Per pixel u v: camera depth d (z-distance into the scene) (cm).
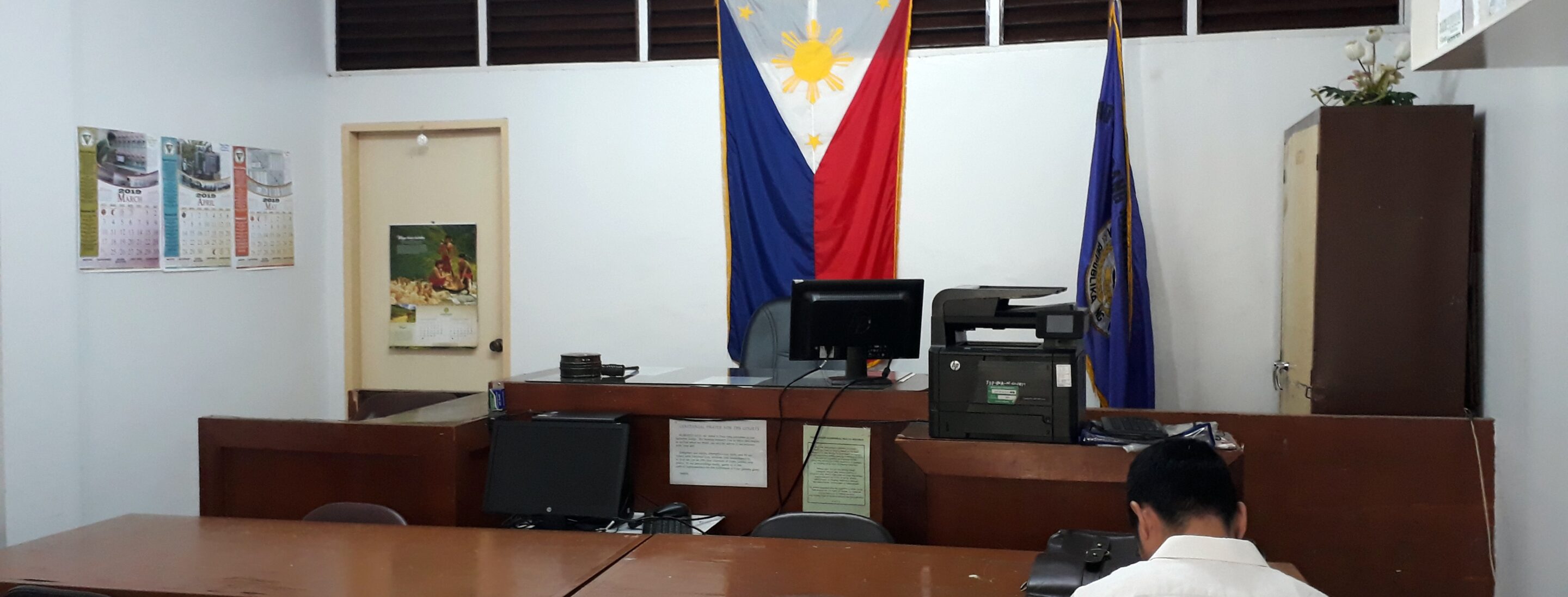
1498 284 322
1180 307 431
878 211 456
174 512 417
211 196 433
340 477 304
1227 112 424
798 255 462
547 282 490
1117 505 252
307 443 304
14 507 347
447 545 232
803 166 460
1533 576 287
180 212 416
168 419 413
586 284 486
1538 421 288
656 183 478
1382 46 408
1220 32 425
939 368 262
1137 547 204
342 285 509
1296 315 382
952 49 447
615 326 484
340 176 507
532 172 489
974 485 262
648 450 307
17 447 347
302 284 492
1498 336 321
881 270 456
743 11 463
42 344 356
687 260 476
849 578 204
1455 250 335
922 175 452
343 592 198
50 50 356
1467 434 306
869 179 456
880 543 235
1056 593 186
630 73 478
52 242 359
